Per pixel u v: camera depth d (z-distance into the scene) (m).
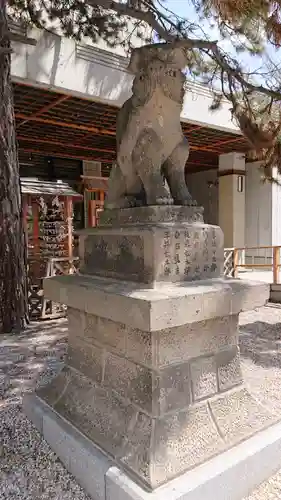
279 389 3.12
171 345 1.93
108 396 2.13
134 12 3.30
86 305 2.13
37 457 2.25
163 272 2.00
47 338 4.89
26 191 6.10
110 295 1.92
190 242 2.11
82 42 5.83
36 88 5.84
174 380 1.94
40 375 3.59
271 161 4.94
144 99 2.10
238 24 3.71
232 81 4.50
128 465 1.80
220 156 11.14
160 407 1.87
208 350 2.10
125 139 2.24
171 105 2.14
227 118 7.80
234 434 2.05
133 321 1.78
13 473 2.11
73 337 2.51
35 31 5.36
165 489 1.67
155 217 2.11
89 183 11.13
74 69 5.77
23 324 5.41
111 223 2.42
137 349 1.96
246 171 11.31
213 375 2.12
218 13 3.50
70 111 6.98
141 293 1.84
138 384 1.95
